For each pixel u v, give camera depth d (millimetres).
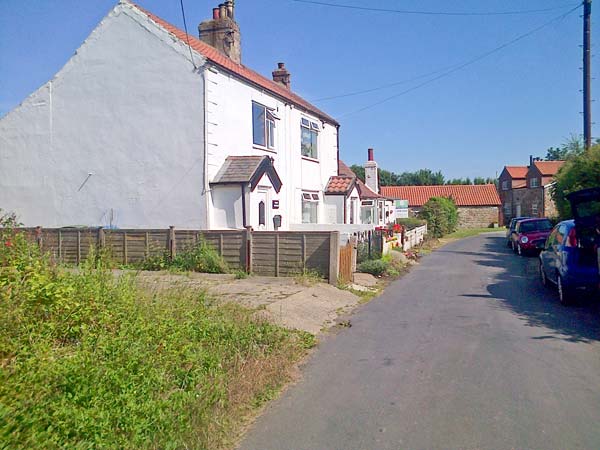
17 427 3953
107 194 17938
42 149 18641
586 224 11648
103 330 6254
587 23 21219
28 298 6387
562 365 7348
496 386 6500
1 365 4988
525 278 17219
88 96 18109
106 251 13859
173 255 15477
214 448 4902
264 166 17766
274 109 21172
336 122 28000
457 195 70125
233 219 16953
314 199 25312
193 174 17062
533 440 4988
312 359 7852
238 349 7137
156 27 17344
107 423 4500
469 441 4992
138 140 17578
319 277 14219
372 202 36062
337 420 5566
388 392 6371
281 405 6023
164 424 4801
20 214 18844
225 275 14570
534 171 64625
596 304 12039
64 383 4809
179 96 17156
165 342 6348
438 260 24547
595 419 5465
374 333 9523
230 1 22500
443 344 8594
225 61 19469
